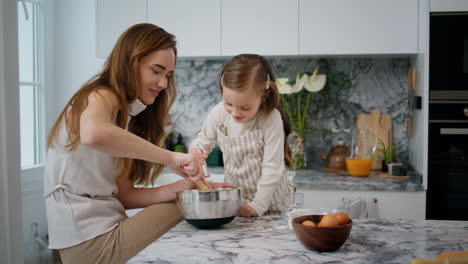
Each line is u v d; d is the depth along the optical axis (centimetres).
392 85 315
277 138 176
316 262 98
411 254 104
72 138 146
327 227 103
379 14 273
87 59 317
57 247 147
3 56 202
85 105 141
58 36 318
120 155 138
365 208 243
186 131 341
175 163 147
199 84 338
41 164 292
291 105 326
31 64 292
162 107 180
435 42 255
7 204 205
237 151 182
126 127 159
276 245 113
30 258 273
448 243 114
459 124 254
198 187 154
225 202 131
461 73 254
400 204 256
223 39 287
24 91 282
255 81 161
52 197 148
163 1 292
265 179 171
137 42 153
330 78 322
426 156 256
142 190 172
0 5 199
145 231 146
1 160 202
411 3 270
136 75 154
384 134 313
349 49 277
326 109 323
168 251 108
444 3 253
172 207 155
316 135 325
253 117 181
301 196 142
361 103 319
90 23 316
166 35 159
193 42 290
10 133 206
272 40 283
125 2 295
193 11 289
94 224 146
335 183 258
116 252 144
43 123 299
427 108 256
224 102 167
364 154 289
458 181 256
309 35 279
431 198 257
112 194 163
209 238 121
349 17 276
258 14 284
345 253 106
